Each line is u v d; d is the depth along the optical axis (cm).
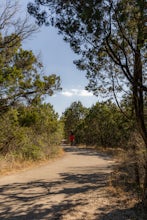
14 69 1557
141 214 838
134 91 943
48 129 2769
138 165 1284
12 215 804
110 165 2088
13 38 1653
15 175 1529
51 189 1180
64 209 877
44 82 1723
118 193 1095
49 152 2606
